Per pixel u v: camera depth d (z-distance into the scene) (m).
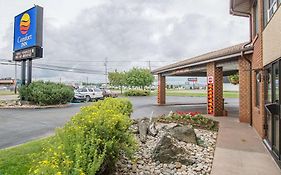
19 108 20.80
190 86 107.25
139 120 10.32
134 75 57.69
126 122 5.33
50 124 12.37
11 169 5.27
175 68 19.92
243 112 11.75
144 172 5.30
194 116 10.81
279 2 6.11
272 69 6.95
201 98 38.22
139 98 38.75
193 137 7.75
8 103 23.56
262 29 8.65
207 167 5.65
